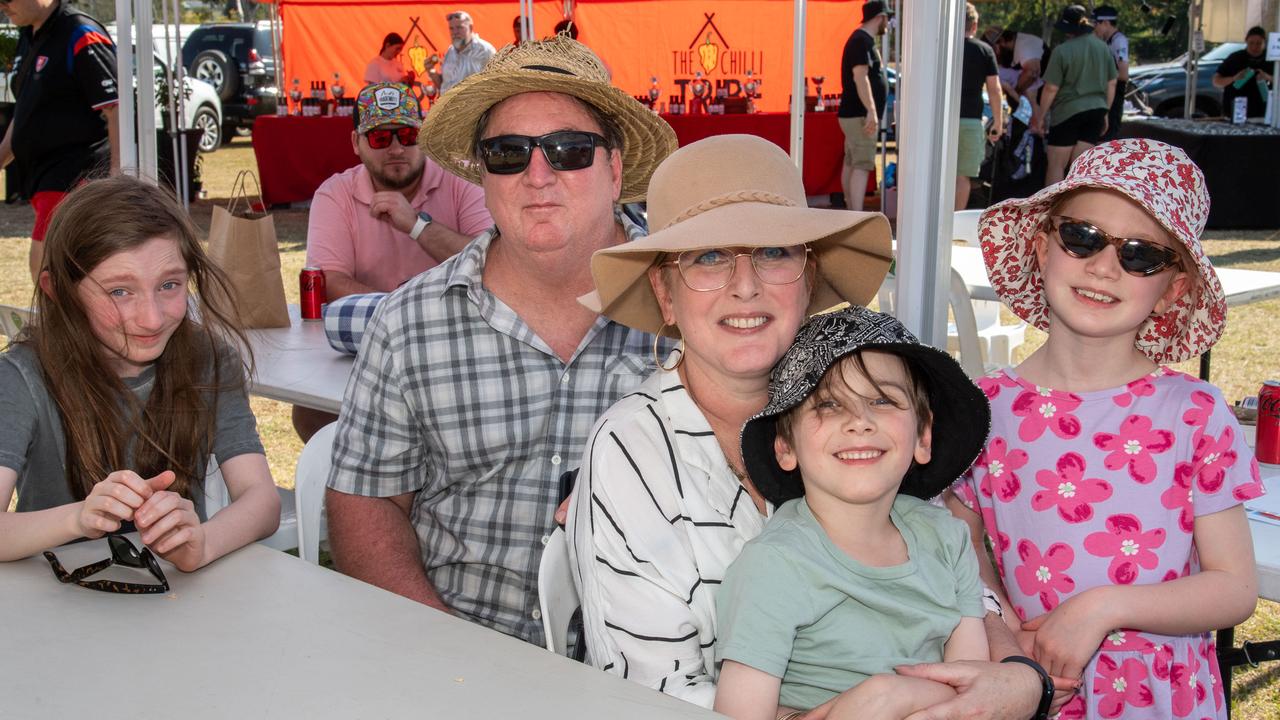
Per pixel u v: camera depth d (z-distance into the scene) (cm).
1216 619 186
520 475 231
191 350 219
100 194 200
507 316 225
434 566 236
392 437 230
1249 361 655
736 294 172
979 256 508
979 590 179
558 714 124
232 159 1645
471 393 226
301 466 248
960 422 183
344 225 434
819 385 169
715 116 1184
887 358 171
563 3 1379
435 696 128
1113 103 1146
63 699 127
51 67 555
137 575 168
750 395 184
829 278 202
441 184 456
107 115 559
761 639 161
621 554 171
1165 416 195
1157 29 2181
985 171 1195
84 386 201
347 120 1234
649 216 194
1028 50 1194
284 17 1399
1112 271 191
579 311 234
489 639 145
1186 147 1088
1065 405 203
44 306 201
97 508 164
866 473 167
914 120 296
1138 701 194
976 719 155
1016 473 206
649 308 206
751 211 174
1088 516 198
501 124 226
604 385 229
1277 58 1141
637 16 1387
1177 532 194
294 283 848
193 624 148
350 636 145
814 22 1355
